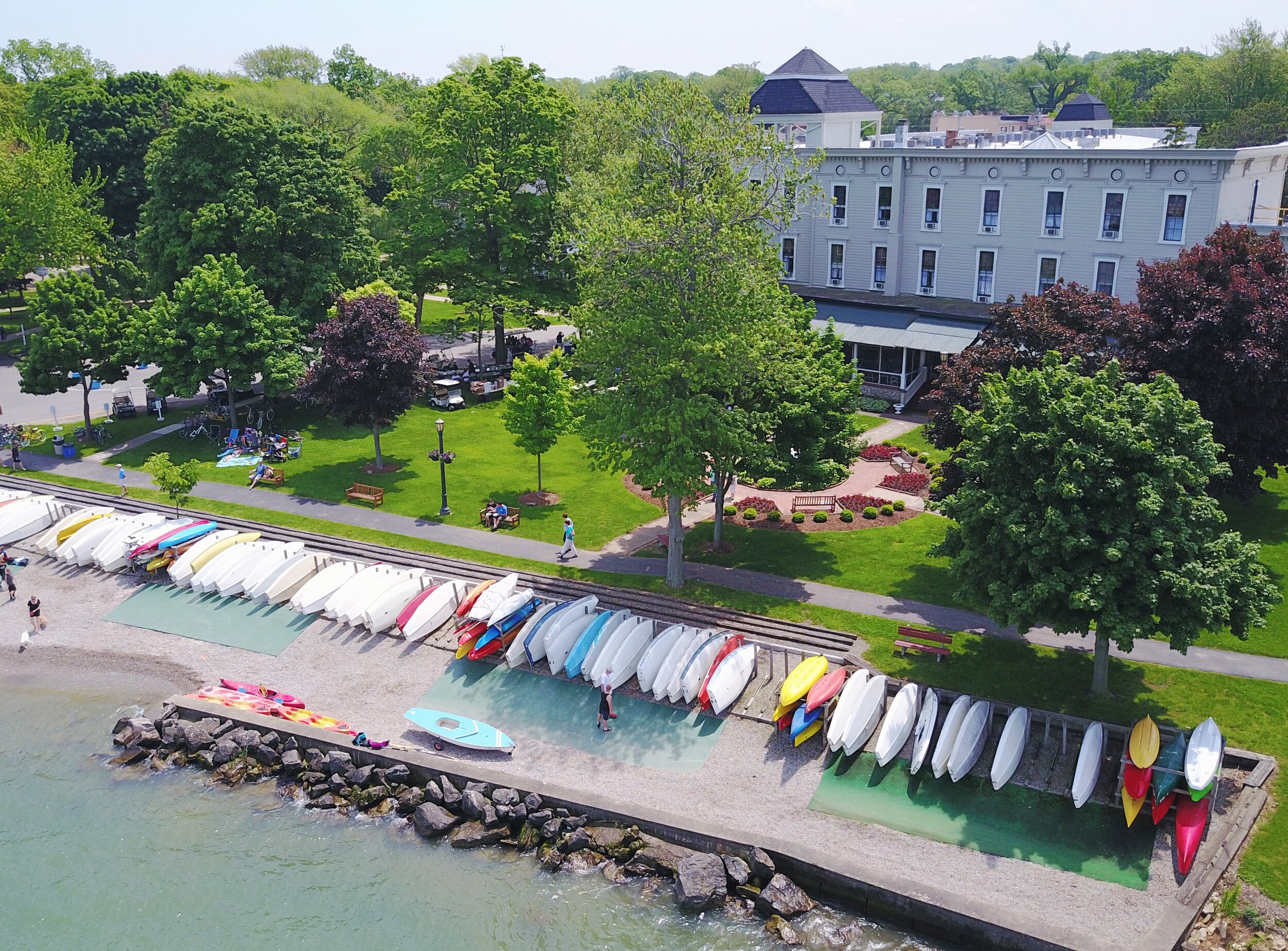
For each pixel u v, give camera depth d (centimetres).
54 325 5416
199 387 5497
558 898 2594
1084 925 2300
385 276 6844
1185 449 2809
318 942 2466
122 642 3809
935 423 3706
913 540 4188
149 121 9150
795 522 4416
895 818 2683
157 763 3162
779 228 3691
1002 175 5831
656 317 3516
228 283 5419
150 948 2455
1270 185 5691
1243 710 2927
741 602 3697
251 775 3084
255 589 3981
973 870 2486
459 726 3111
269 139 6141
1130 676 3119
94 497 4922
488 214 6500
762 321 3619
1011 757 2764
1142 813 2634
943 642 3269
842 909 2508
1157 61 17538
